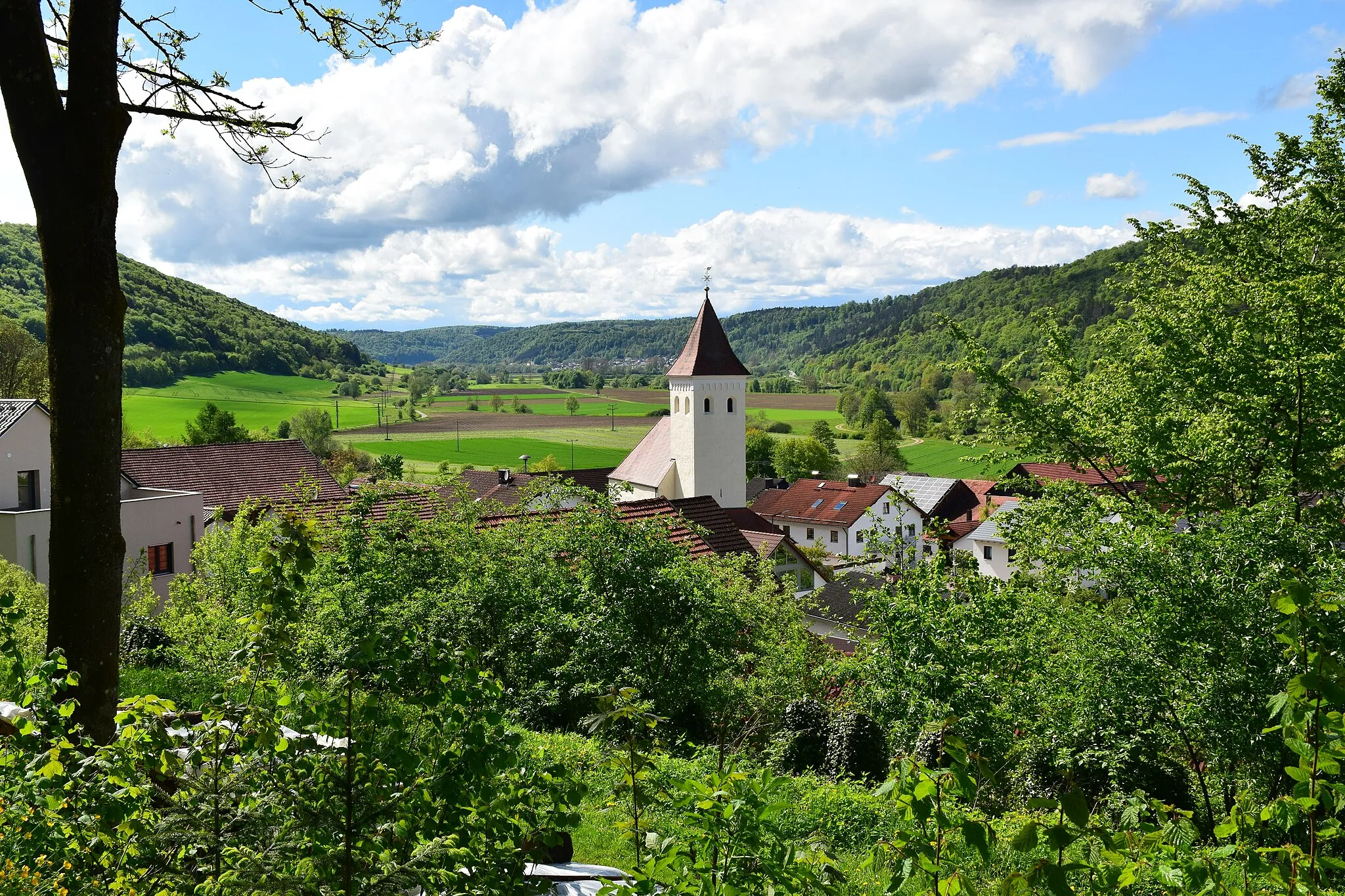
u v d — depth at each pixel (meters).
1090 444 18.50
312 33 7.53
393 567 12.59
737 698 13.90
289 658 4.02
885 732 11.48
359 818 3.61
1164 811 3.57
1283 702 2.99
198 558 17.69
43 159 5.82
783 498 68.38
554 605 13.48
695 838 3.61
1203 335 16.72
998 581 11.95
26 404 28.39
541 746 8.20
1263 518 10.23
